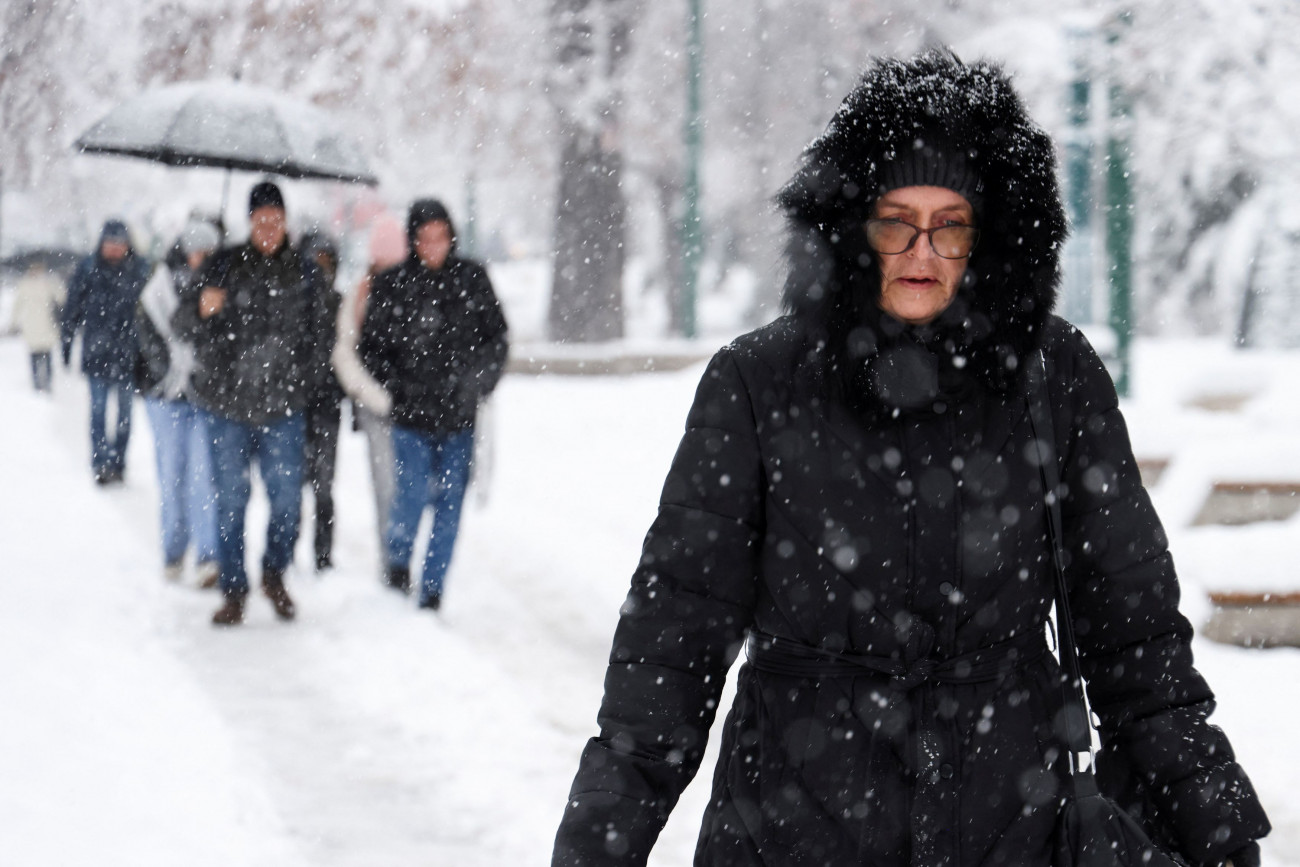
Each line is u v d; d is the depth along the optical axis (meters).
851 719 6.16
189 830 12.99
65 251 111.06
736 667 19.05
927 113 6.34
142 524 30.73
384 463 23.73
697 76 62.12
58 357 83.75
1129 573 6.53
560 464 38.31
